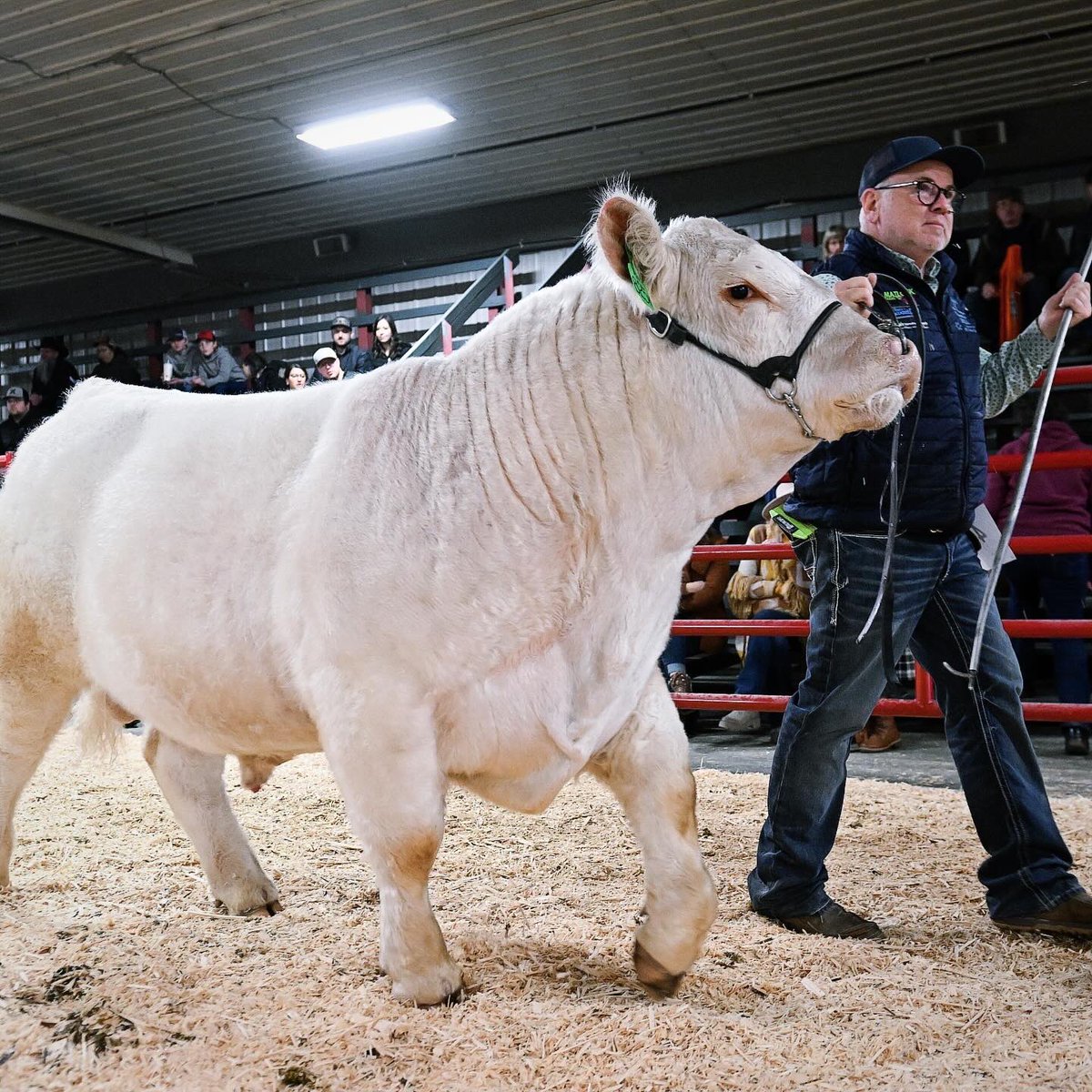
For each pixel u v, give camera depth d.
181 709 2.95
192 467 2.92
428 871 2.56
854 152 11.24
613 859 3.80
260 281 14.91
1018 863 3.12
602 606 2.59
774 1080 2.20
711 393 2.52
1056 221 10.43
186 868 3.76
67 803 4.77
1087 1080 2.19
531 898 3.35
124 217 13.97
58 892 3.50
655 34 9.37
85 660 3.20
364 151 11.96
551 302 2.72
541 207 13.04
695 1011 2.47
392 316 13.66
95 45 9.67
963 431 3.09
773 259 2.52
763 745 6.36
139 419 3.21
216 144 11.80
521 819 4.36
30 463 3.34
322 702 2.57
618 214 2.50
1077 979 2.77
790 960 2.84
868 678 3.12
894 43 9.46
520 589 2.52
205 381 12.30
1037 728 6.58
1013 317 8.48
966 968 2.84
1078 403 8.83
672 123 11.06
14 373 17.28
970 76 9.93
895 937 3.10
